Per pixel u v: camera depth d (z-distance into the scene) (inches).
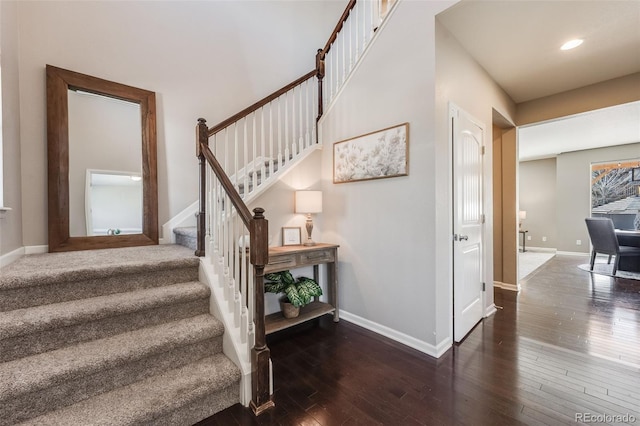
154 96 124.5
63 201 104.8
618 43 101.3
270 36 163.3
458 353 89.5
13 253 86.8
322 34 187.2
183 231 116.5
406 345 95.4
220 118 144.1
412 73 93.3
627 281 173.8
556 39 99.7
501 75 125.6
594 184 273.7
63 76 105.3
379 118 104.5
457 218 97.6
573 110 139.7
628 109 161.6
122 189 117.2
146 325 72.0
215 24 143.6
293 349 93.3
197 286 82.4
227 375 65.0
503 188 163.3
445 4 84.2
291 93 150.5
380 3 110.1
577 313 122.2
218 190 84.0
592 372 77.8
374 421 60.8
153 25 126.3
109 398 57.1
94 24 112.9
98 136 112.9
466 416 61.7
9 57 90.1
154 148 123.7
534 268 215.3
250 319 68.7
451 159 96.2
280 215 117.6
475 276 112.2
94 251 104.9
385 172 101.3
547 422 59.8
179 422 58.9
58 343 61.2
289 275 110.3
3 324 55.7
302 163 124.6
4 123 85.0
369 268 108.8
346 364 83.7
